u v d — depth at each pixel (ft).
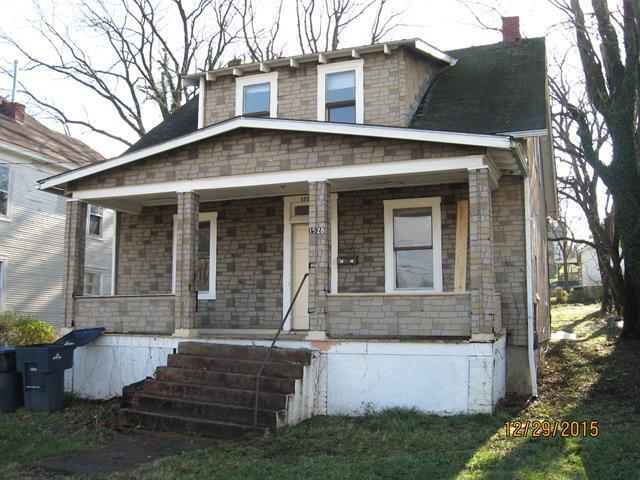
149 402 30.73
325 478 21.15
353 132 34.35
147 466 23.21
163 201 46.78
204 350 33.91
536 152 49.75
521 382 36.50
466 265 38.99
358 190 42.55
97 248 75.87
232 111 47.60
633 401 33.12
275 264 45.01
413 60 45.03
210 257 46.73
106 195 41.01
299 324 43.98
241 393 29.76
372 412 31.96
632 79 45.27
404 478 21.25
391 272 41.09
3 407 34.68
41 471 23.00
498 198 38.45
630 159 45.65
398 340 32.32
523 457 23.48
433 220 40.50
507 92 42.45
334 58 44.80
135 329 39.09
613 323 72.95
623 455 22.93
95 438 28.09
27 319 56.13
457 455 23.85
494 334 32.27
